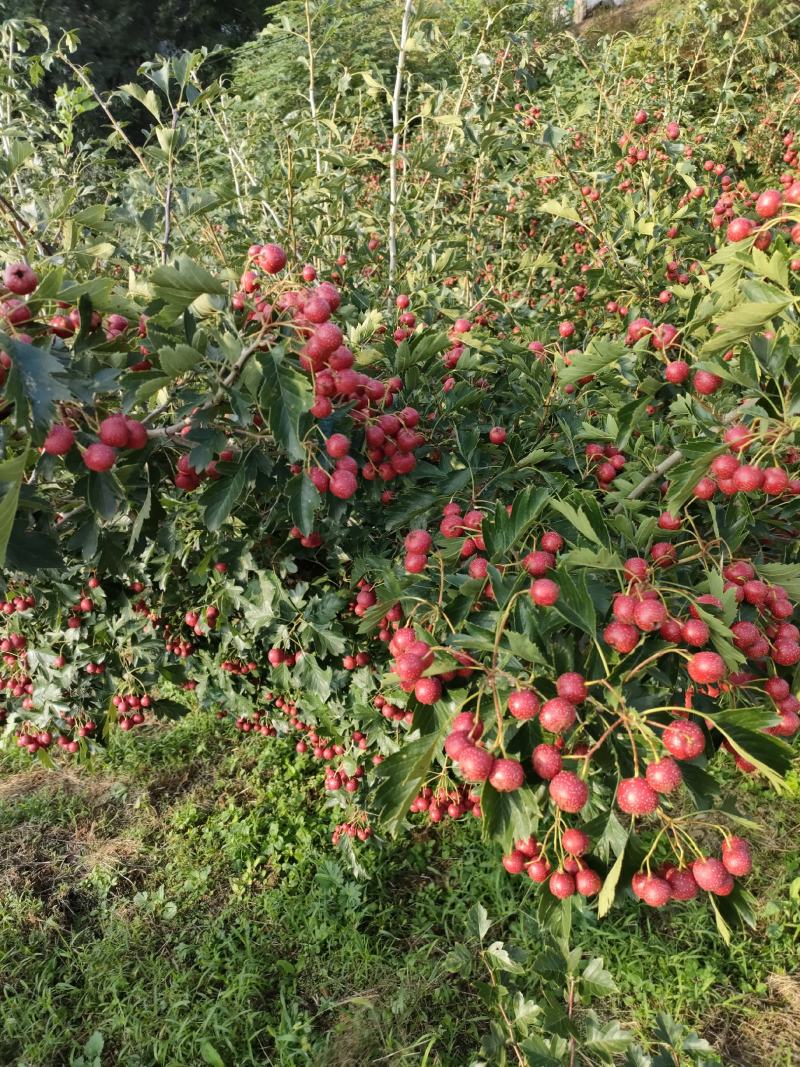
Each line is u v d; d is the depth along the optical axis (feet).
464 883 12.68
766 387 5.95
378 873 13.02
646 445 7.34
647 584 5.01
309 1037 10.62
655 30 25.48
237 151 17.63
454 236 14.96
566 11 31.91
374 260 13.93
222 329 5.83
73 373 5.00
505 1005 6.85
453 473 7.54
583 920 11.78
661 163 15.58
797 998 10.55
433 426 8.27
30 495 5.52
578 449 8.18
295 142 13.10
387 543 8.52
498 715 4.29
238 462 6.08
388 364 8.22
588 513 5.23
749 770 5.33
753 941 11.50
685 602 5.23
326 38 14.33
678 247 13.07
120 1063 10.43
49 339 5.12
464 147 14.97
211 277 5.10
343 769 11.81
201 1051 10.39
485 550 6.47
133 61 59.00
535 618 5.02
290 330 5.49
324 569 9.81
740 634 5.13
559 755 4.43
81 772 16.57
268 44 36.04
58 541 6.98
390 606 5.77
